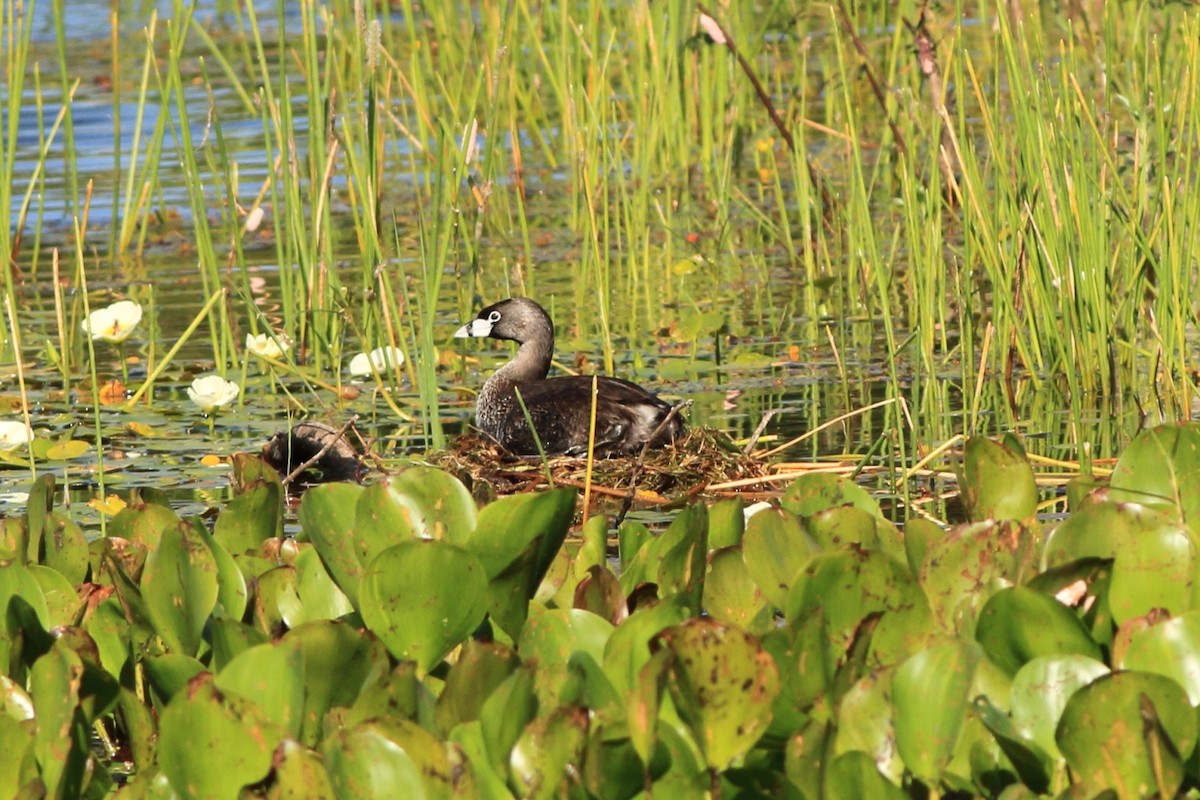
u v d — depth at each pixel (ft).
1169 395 37.63
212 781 15.80
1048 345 40.70
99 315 42.55
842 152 69.21
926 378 41.52
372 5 44.01
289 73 87.97
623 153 71.05
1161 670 16.24
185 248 62.75
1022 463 22.22
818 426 37.73
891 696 15.58
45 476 23.18
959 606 18.89
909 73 64.23
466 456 37.19
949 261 49.44
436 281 37.99
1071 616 16.75
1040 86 42.42
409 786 14.98
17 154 75.97
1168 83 48.57
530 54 75.00
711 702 14.83
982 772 16.47
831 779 15.12
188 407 42.22
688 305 52.75
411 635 18.17
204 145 49.62
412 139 55.52
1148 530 18.16
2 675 18.88
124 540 22.25
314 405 42.50
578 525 32.37
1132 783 14.94
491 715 15.65
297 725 16.60
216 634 18.26
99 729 21.48
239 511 23.29
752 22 74.28
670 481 35.06
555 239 63.26
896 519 31.40
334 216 67.46
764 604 20.66
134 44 100.73
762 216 58.18
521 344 43.78
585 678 15.97
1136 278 39.60
